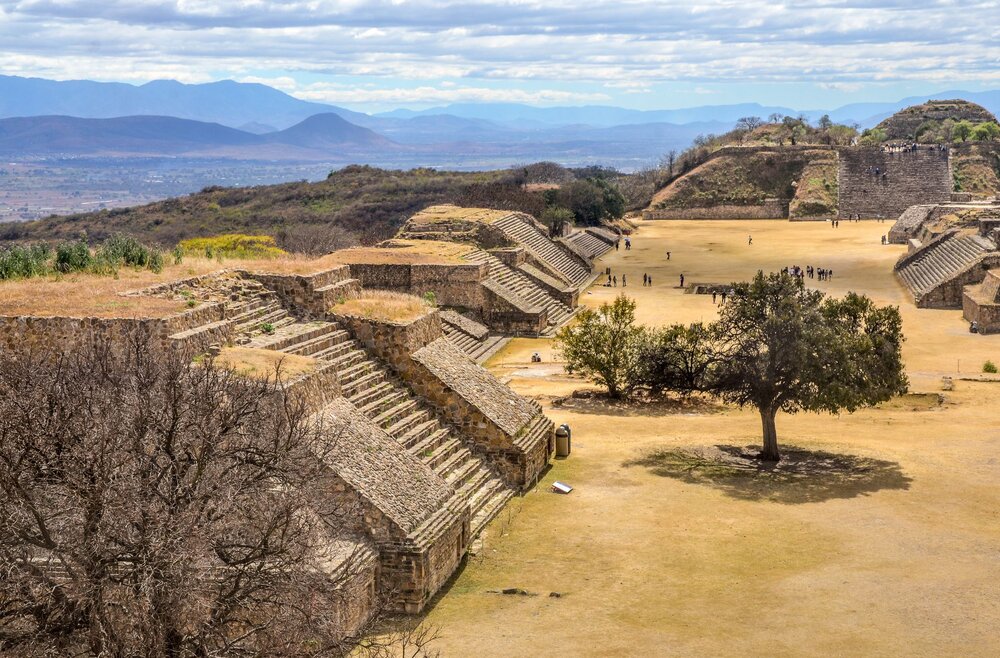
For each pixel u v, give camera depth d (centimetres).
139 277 4650
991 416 5688
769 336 4709
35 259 4841
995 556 3553
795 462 4766
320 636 2492
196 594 2206
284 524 2442
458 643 2944
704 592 3281
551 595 3281
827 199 19825
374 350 4512
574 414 5703
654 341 5797
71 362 2989
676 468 4650
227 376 2748
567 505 4144
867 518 3956
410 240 10494
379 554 3178
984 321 8538
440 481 3656
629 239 16588
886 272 12400
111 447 2283
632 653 2861
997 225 11275
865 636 2947
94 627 2241
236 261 5347
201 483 2375
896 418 5694
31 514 2345
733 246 15475
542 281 10125
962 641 2909
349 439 3506
